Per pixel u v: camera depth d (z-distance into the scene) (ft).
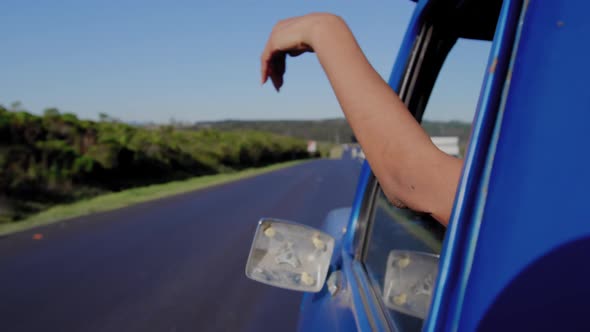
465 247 2.10
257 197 50.83
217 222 34.68
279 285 4.77
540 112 1.91
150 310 17.03
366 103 2.59
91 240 28.53
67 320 16.14
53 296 18.48
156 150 82.48
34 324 15.78
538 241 1.86
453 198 2.29
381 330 4.00
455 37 5.27
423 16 5.18
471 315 2.00
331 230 8.69
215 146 122.52
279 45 3.20
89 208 43.09
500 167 2.00
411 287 3.96
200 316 16.46
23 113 55.11
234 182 73.41
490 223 2.00
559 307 1.81
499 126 2.04
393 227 5.30
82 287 19.57
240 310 17.01
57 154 55.72
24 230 31.78
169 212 39.75
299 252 4.89
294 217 38.19
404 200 2.51
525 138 1.94
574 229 1.79
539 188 1.88
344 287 5.61
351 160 142.41
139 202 47.62
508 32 2.08
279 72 3.47
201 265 22.70
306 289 4.72
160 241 28.17
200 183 73.51
